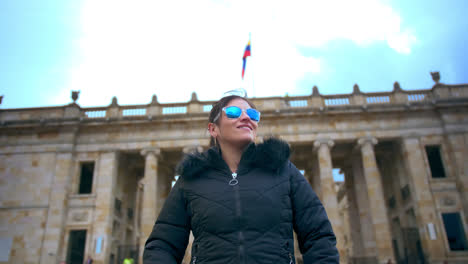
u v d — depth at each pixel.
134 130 39.09
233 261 2.41
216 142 3.30
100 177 37.53
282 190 2.76
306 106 39.41
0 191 37.50
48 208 36.50
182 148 38.31
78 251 39.31
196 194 2.78
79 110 40.62
